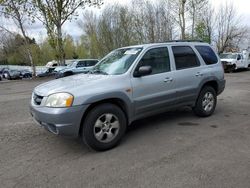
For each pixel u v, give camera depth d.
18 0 23.94
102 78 4.57
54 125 4.06
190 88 5.68
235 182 3.27
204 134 5.04
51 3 24.20
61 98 4.04
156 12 38.56
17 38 38.12
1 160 4.14
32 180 3.50
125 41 41.94
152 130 5.38
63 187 3.30
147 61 5.03
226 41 42.25
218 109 7.15
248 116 6.33
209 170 3.59
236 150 4.23
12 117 7.02
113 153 4.30
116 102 4.66
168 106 5.37
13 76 38.81
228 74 21.42
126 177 3.49
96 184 3.35
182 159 3.96
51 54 65.62
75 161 4.04
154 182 3.34
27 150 4.54
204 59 6.15
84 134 4.23
